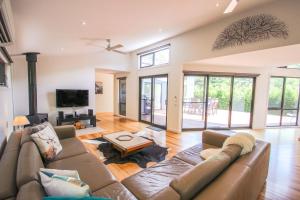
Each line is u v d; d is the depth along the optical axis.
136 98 6.87
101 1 2.44
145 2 2.65
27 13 2.45
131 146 2.99
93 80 6.20
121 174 2.66
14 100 4.94
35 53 4.75
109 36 4.15
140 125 6.13
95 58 6.21
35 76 4.85
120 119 7.29
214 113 5.68
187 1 2.78
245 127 5.84
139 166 2.91
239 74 5.46
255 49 3.24
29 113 4.93
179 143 4.15
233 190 1.15
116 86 8.23
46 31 3.25
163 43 5.45
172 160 2.26
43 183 1.14
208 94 5.50
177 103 5.10
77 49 5.10
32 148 1.86
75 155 2.32
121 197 1.46
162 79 5.98
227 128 5.67
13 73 4.89
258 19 3.17
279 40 2.93
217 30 3.87
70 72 5.75
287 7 2.82
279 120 6.43
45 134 2.29
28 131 2.40
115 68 6.71
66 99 5.54
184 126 5.55
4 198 1.17
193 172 1.21
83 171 1.88
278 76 6.05
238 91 5.73
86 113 6.02
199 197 1.08
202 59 4.29
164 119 6.08
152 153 3.40
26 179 1.24
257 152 1.88
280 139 4.70
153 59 6.04
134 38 4.77
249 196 1.56
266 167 2.23
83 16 2.84
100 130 5.32
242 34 3.42
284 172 2.80
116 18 3.12
